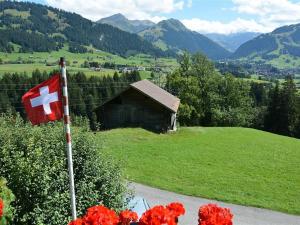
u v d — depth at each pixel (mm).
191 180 37094
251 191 34469
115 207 18391
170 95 72688
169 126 61281
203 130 67000
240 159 47125
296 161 47875
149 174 38312
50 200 16094
